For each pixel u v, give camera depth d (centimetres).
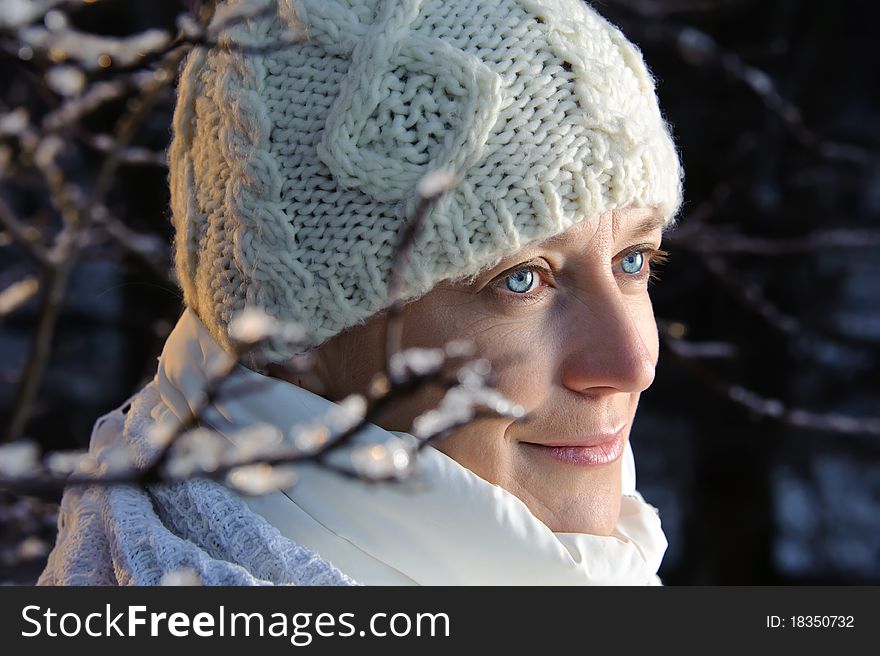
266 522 235
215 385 181
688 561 943
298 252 235
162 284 625
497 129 227
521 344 231
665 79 880
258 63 241
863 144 917
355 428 187
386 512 230
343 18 235
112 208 722
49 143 480
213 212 252
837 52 924
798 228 886
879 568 942
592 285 235
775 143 858
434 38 230
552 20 235
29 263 649
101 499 265
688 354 616
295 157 236
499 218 224
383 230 229
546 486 239
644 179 237
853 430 625
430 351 213
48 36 221
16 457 163
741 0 785
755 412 638
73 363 923
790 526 961
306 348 239
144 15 691
